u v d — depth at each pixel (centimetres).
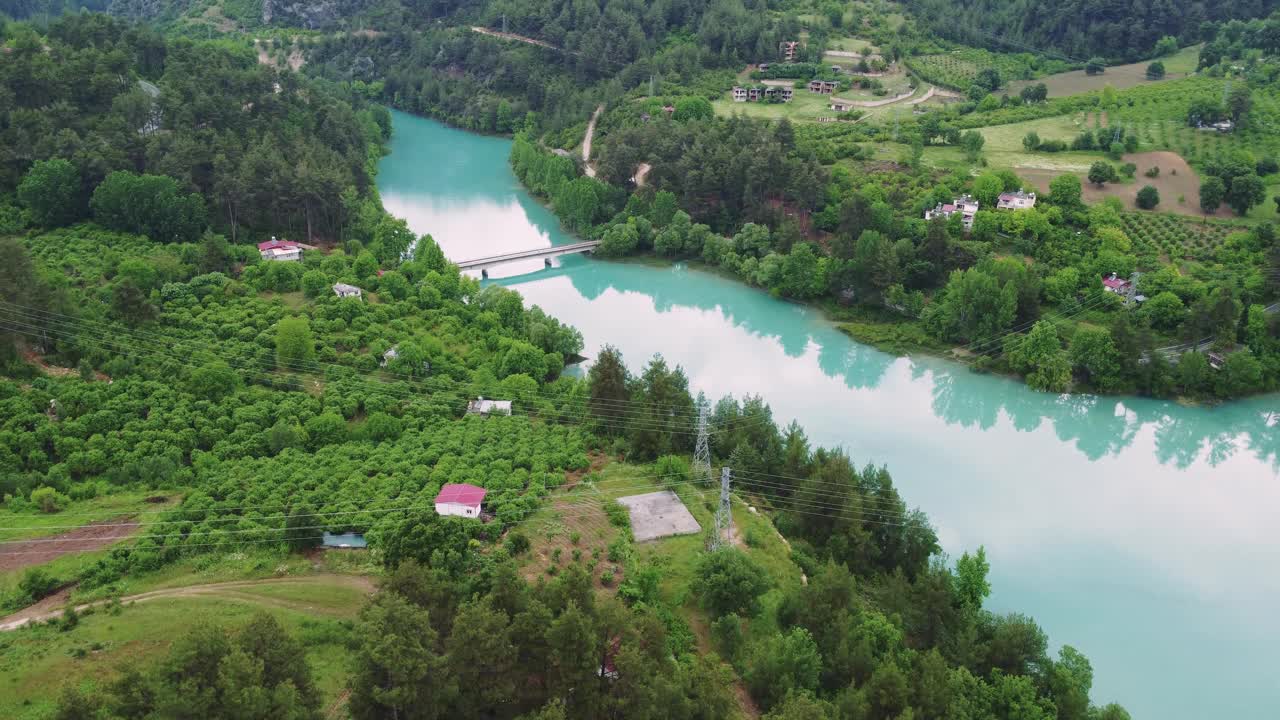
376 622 7644
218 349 16038
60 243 19875
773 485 13225
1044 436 17038
